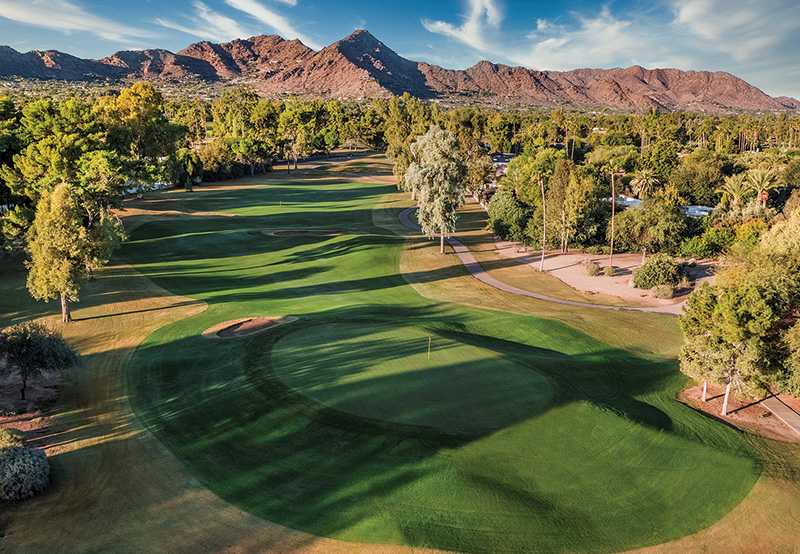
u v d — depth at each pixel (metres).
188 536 16.70
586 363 33.28
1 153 58.31
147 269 55.00
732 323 23.78
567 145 189.75
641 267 56.16
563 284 56.75
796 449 22.66
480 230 82.56
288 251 65.88
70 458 21.25
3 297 43.53
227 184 125.75
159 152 92.50
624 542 16.66
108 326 38.28
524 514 17.64
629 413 24.78
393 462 20.23
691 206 96.44
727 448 22.23
